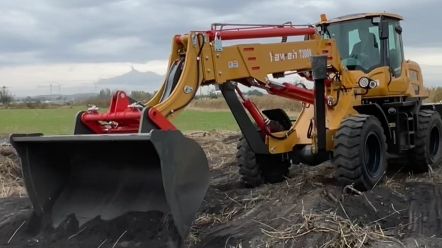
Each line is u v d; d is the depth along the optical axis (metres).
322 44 7.31
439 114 9.38
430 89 24.00
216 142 14.24
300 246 4.92
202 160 5.04
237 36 6.32
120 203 5.52
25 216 6.07
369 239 5.07
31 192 5.71
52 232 5.61
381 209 6.22
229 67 6.18
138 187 5.52
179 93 5.57
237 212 6.29
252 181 7.67
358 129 6.66
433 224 5.88
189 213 4.89
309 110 7.70
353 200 6.27
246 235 5.31
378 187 6.95
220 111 46.12
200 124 27.64
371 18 7.92
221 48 6.06
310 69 7.16
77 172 5.93
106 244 5.20
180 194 4.82
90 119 5.57
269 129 7.17
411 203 6.65
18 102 83.00
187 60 5.69
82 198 5.76
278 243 5.02
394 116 7.85
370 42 7.93
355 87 7.44
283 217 5.72
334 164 6.75
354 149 6.59
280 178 7.89
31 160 5.69
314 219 5.30
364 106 7.60
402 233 5.57
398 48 8.35
